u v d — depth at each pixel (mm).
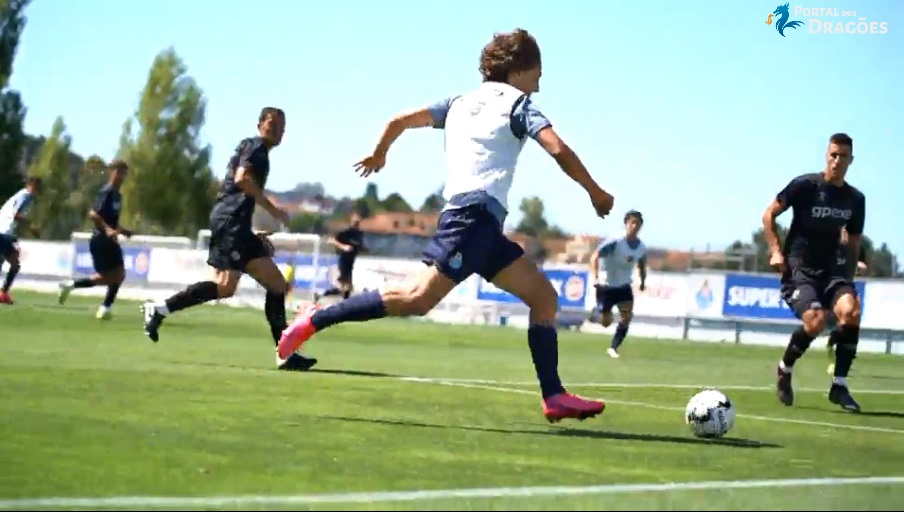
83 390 8906
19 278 42594
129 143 82500
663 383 13859
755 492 5785
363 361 14672
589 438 7723
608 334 32938
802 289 11344
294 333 8188
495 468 6211
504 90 7918
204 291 12750
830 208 11312
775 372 17594
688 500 5457
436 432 7605
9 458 5809
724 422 8039
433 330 26703
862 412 11203
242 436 6934
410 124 8164
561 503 5223
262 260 12797
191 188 82812
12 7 73000
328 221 66250
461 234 7844
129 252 38469
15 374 9844
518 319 35531
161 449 6301
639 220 20469
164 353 13445
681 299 33750
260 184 12695
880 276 35875
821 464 7043
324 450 6547
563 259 40469
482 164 7855
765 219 11492
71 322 19250
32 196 24188
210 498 5051
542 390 8203
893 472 6848
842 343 11344
